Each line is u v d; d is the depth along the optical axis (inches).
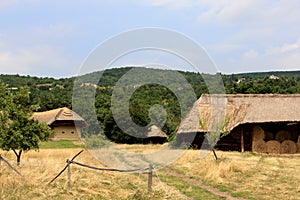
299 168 627.5
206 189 461.7
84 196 397.1
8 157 688.4
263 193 437.4
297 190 449.4
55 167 523.8
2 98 610.5
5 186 407.2
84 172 505.7
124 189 435.2
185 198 407.2
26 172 482.3
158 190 423.8
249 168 609.6
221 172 547.2
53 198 381.4
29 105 619.2
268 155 939.3
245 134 1031.0
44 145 1114.7
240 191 447.8
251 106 1027.9
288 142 999.6
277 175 551.8
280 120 986.7
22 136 584.1
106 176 496.4
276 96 1055.0
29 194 390.0
